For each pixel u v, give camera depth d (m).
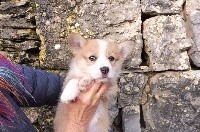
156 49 0.90
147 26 0.91
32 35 0.91
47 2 0.89
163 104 0.90
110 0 0.90
